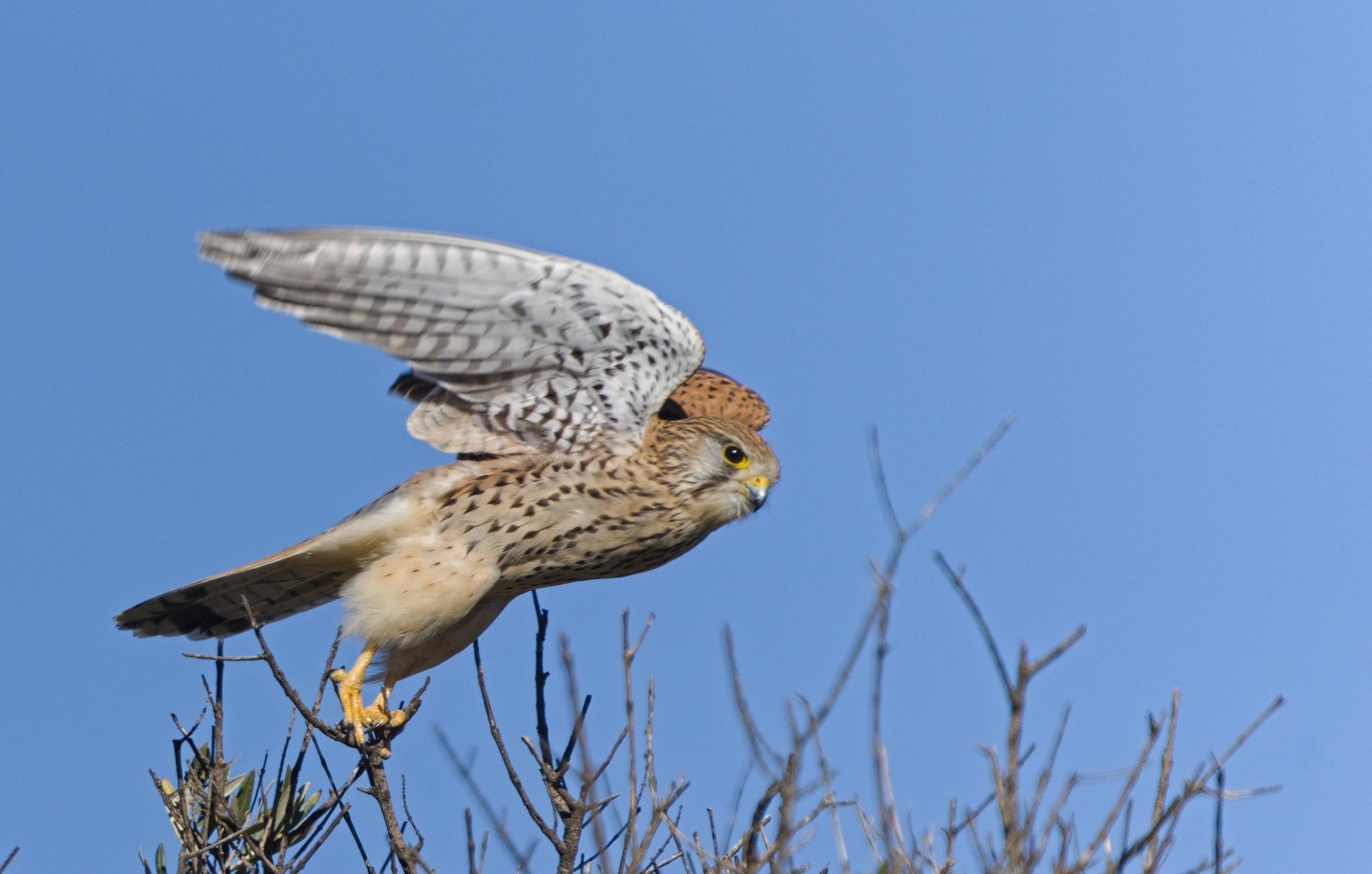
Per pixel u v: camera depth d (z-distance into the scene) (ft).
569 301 33.91
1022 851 20.13
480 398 35.88
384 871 25.35
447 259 32.24
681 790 23.59
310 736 25.86
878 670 21.13
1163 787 20.62
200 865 25.12
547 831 25.11
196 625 36.73
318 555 34.88
